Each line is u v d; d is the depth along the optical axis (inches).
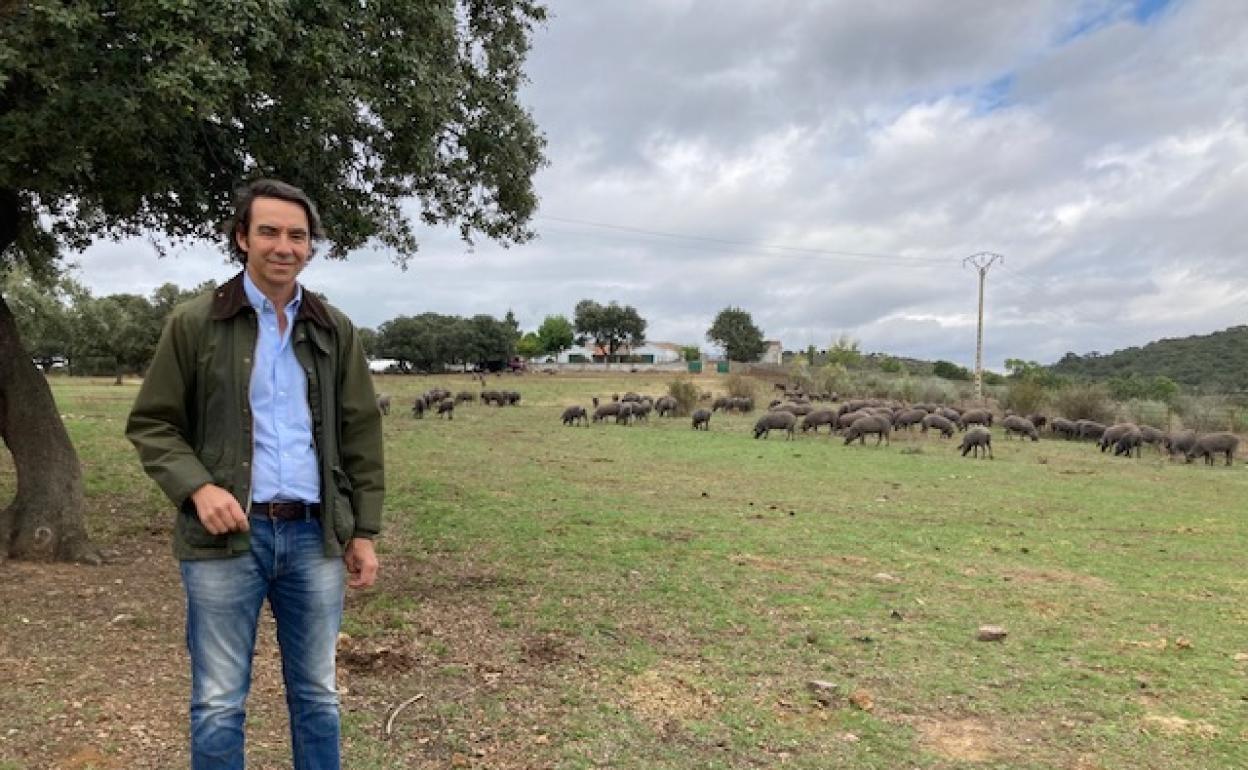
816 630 253.6
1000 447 1017.5
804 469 723.4
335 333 118.8
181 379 108.7
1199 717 194.5
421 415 1307.8
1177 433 993.5
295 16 269.0
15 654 204.7
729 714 186.1
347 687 192.4
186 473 105.7
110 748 157.2
